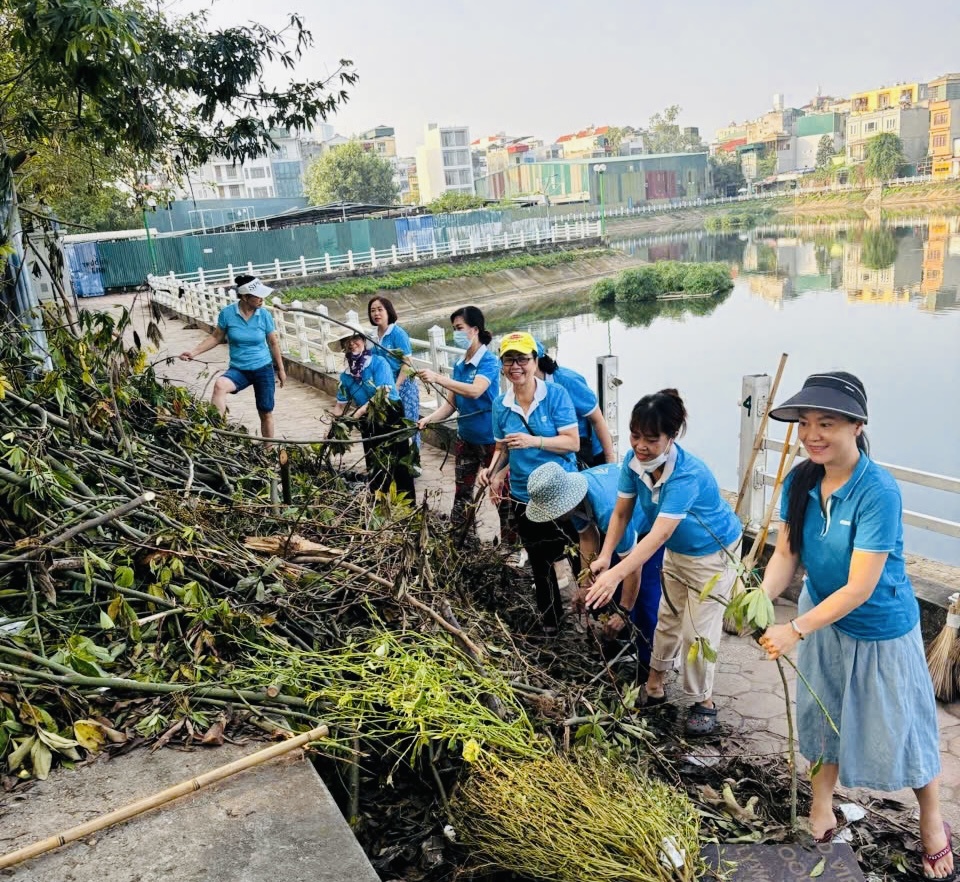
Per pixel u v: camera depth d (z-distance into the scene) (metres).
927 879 2.61
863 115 96.19
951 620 3.58
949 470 12.88
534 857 2.21
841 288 34.59
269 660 2.74
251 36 7.40
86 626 2.88
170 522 3.22
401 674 2.64
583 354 23.91
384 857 2.41
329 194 60.31
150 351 5.31
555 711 2.77
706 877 2.25
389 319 6.02
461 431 5.19
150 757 2.35
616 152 117.69
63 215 17.80
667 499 3.11
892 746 2.47
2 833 2.05
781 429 8.74
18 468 3.08
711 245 62.41
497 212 43.94
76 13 4.92
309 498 4.57
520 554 4.88
